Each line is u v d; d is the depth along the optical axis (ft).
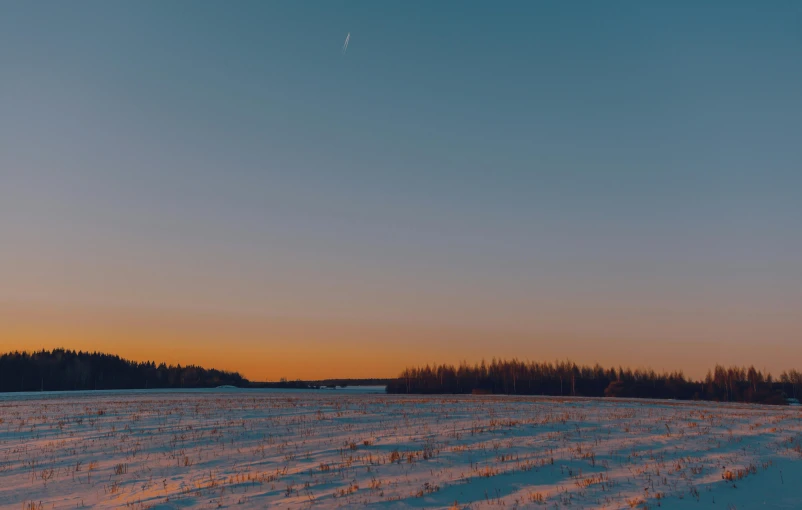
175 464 65.46
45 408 149.28
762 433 90.38
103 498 51.29
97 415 120.98
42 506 48.93
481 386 424.46
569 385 404.98
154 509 46.55
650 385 349.41
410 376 444.96
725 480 56.39
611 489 53.06
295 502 48.16
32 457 70.79
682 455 70.54
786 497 50.57
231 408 139.33
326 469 60.85
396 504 47.80
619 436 86.22
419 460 65.87
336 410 132.36
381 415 118.32
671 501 48.60
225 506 47.19
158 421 107.14
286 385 579.48
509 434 86.84
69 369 472.03
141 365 556.51
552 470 61.57
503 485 55.01
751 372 354.13
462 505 47.65
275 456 69.26
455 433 86.58
